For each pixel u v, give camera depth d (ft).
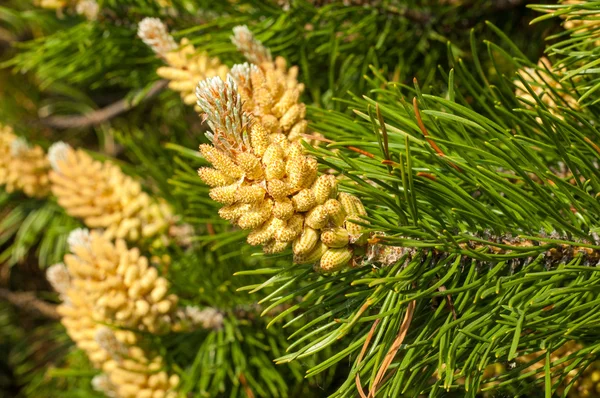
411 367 1.16
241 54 1.55
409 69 1.65
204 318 1.59
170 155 2.00
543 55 1.53
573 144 1.15
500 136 1.13
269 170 1.09
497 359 1.17
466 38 1.63
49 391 2.70
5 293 2.94
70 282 1.67
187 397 1.60
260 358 1.59
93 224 1.63
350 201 1.13
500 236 1.15
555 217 1.13
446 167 1.14
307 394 1.64
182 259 1.65
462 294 1.15
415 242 1.11
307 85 1.63
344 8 1.57
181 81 1.43
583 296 1.14
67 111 2.91
